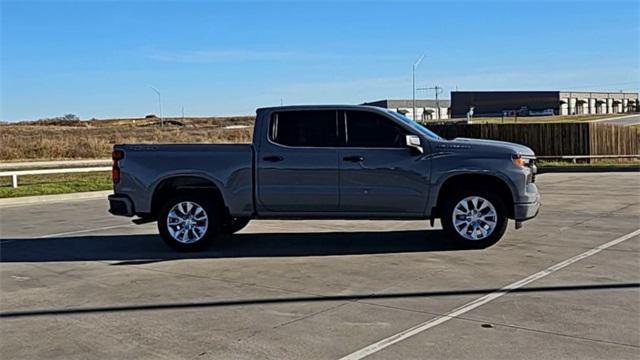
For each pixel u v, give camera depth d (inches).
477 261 341.1
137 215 389.7
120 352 212.8
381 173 370.3
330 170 373.1
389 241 409.1
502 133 1328.7
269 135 380.8
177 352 211.5
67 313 260.4
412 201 370.9
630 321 233.5
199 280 313.1
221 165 380.8
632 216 511.5
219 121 3983.8
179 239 389.4
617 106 3814.0
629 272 310.0
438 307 256.5
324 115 379.9
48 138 1865.2
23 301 280.4
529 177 372.5
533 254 357.7
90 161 1366.9
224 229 439.2
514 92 3469.5
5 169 1173.1
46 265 358.9
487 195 370.6
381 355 203.6
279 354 207.2
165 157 385.7
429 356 201.6
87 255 386.9
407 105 3070.9
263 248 394.6
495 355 201.3
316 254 371.6
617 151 1339.8
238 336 226.1
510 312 247.3
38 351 215.5
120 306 269.0
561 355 200.2
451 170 366.6
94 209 661.9
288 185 376.8
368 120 377.4
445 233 412.5
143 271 337.4
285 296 278.8
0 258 381.4
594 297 266.5
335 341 218.4
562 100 3447.3
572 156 1251.2
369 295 277.3
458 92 3531.0
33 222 555.2
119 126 3481.8
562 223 474.0
